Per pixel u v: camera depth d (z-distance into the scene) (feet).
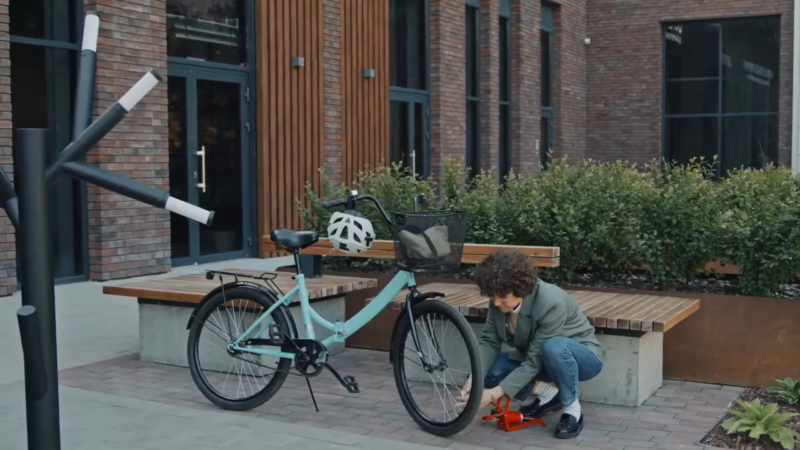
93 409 15.52
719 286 19.67
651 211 19.47
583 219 20.53
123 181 6.65
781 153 63.93
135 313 25.17
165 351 19.11
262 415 15.30
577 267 21.42
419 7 48.91
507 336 14.61
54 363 6.60
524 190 22.11
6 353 19.84
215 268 34.14
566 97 65.92
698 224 19.06
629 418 15.07
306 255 20.94
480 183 23.27
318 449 13.34
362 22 43.45
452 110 50.65
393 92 46.44
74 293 28.43
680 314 16.01
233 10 37.06
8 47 27.07
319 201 24.35
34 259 6.47
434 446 13.56
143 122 31.78
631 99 68.44
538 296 13.99
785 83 63.57
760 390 16.90
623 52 68.44
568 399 13.97
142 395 16.60
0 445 13.55
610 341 15.83
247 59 37.58
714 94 67.15
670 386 17.28
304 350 14.98
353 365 18.92
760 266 18.24
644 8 67.51
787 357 16.90
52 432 6.60
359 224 15.12
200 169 35.40
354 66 42.88
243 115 37.45
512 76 58.54
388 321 20.17
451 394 15.15
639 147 68.39
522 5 58.23
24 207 6.46
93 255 30.81
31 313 6.35
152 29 32.17
